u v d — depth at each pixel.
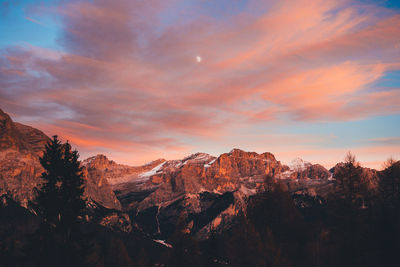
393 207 36.97
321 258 32.88
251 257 36.09
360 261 31.69
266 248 35.56
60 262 31.52
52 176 33.16
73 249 32.25
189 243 50.16
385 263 31.67
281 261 34.50
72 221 32.84
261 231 38.50
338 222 33.91
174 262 49.31
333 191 35.50
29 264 31.08
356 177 34.38
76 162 34.09
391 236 32.81
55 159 33.31
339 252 32.50
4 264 42.16
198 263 49.84
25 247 31.66
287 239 37.53
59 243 32.16
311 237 35.75
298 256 35.41
